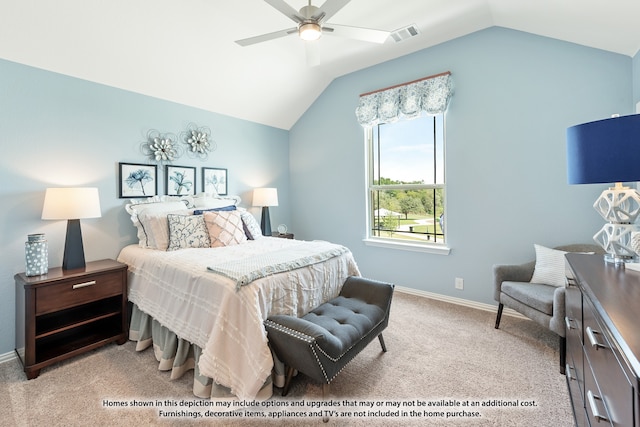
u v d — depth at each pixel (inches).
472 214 117.4
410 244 133.3
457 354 84.0
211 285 69.1
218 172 143.2
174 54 107.9
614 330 29.4
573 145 54.0
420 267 132.6
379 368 77.8
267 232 154.8
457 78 118.6
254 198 154.9
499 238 111.7
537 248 98.3
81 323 85.0
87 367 80.0
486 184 113.7
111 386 72.0
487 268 115.0
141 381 74.0
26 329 74.7
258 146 163.0
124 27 92.8
